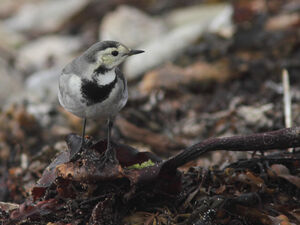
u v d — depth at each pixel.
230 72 12.84
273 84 12.02
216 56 13.78
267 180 6.98
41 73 16.61
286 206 6.49
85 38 19.38
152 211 6.49
